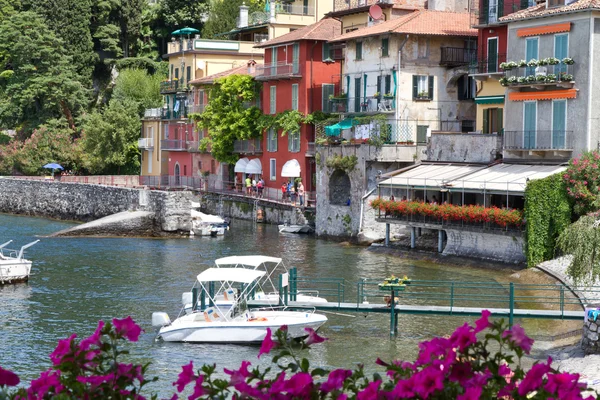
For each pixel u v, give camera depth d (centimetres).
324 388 1017
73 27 12650
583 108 5322
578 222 3734
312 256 6044
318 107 8306
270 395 1012
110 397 1062
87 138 11519
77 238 7456
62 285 4903
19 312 4166
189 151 10344
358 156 6762
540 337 3538
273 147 8781
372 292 4572
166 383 2952
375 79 7369
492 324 1041
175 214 7581
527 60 5688
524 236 5134
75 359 1080
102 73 13200
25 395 1046
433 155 6419
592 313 3136
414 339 3578
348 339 3578
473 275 5122
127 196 8350
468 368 1010
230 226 8262
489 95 6369
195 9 13400
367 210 6681
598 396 1007
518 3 6156
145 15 13725
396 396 983
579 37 5344
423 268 5425
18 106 12225
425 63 7175
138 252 6394
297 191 8275
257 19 10781
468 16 7512
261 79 8744
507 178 5378
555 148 5438
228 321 3547
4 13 12925
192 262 5825
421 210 5812
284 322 3484
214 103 9462
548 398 975
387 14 7975
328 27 8438
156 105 12075
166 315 3678
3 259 5141
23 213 10044
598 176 4984
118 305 4331
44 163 11531
